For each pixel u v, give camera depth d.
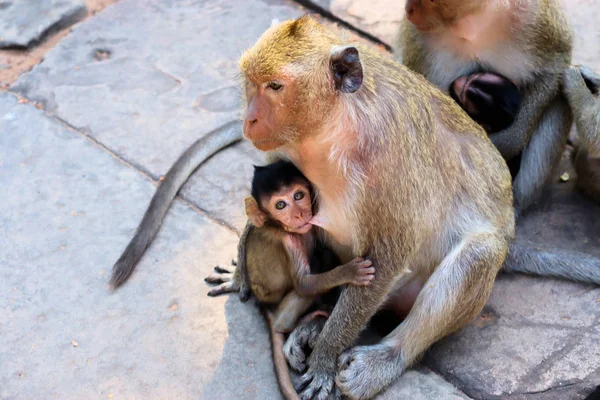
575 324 1.82
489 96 1.91
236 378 1.78
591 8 2.30
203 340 1.82
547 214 1.98
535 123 1.96
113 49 2.32
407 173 1.69
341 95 1.64
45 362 1.81
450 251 1.77
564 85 1.95
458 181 1.76
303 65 1.61
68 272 1.92
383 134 1.67
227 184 2.04
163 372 1.79
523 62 1.92
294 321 1.80
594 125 1.90
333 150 1.66
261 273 1.79
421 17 1.88
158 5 2.43
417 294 1.81
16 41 2.34
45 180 2.06
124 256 1.91
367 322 1.76
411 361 1.77
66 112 2.18
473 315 1.77
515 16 1.88
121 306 1.87
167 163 2.08
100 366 1.80
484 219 1.78
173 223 1.98
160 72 2.26
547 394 1.75
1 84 2.27
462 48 1.92
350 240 1.75
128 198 2.02
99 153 2.10
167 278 1.90
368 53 1.70
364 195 1.68
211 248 1.94
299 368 1.78
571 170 2.04
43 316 1.87
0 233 1.98
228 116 2.16
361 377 1.74
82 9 2.42
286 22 1.65
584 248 1.92
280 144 1.65
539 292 1.86
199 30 2.35
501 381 1.76
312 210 1.73
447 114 1.75
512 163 1.98
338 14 2.35
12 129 2.15
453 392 1.75
